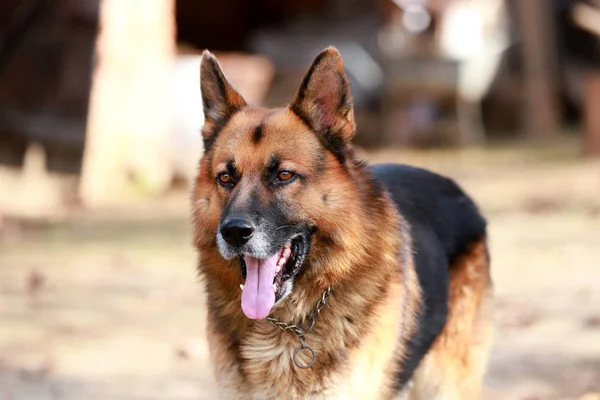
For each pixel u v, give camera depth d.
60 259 10.97
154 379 7.25
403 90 19.38
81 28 18.38
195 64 16.30
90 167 14.67
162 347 7.99
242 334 4.97
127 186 14.94
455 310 5.77
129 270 10.49
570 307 8.94
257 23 24.23
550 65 21.53
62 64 18.36
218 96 5.19
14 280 10.05
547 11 21.58
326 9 22.70
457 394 5.78
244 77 17.59
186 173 16.17
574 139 20.08
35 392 6.97
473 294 5.87
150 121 15.13
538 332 8.29
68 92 18.23
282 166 4.82
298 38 20.80
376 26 21.05
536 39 21.31
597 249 11.07
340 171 4.93
